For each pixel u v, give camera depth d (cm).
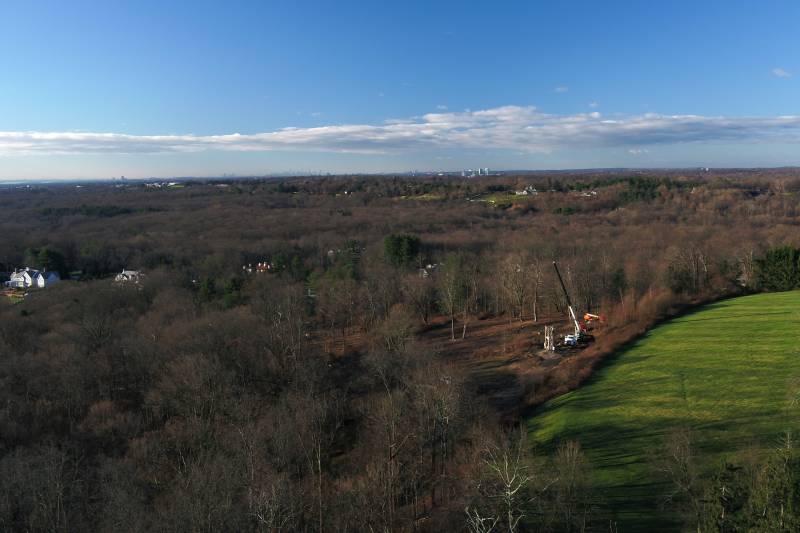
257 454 4025
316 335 8938
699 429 4959
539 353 7981
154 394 5659
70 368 6038
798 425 4819
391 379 6406
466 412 4862
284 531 3325
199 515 3262
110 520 3484
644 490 4028
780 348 7075
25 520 3691
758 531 2467
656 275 10588
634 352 7588
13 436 5100
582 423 5353
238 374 6344
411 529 3728
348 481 4072
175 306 8756
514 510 3278
